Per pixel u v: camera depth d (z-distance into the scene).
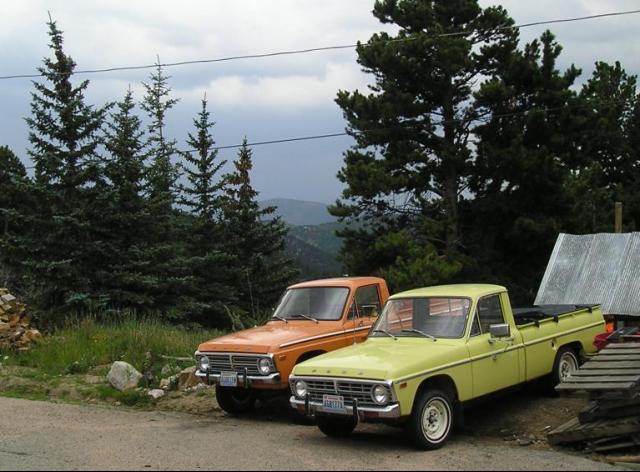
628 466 7.16
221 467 7.20
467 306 9.02
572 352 10.62
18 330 15.99
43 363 14.34
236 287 28.72
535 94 28.88
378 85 30.52
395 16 30.72
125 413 10.70
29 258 21.14
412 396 7.82
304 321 10.88
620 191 36.81
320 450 7.97
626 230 32.25
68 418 10.20
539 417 9.38
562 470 6.91
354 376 7.93
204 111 30.50
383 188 28.28
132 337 15.00
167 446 8.26
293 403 8.51
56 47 22.27
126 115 22.70
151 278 21.56
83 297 20.30
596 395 8.02
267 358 9.67
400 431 9.05
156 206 22.44
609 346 9.47
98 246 21.33
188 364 13.62
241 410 10.68
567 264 15.33
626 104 40.81
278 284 30.39
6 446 8.32
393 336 9.21
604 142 37.53
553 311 10.85
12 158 36.97
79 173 21.66
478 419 9.49
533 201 28.73
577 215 29.27
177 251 24.12
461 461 7.32
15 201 23.14
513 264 30.38
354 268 29.47
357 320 10.85
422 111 29.22
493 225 29.94
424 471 6.92
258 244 30.69
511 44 29.58
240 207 30.78
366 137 29.98
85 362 14.03
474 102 28.66
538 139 28.72
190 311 22.95
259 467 7.17
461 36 29.36
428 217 29.83
